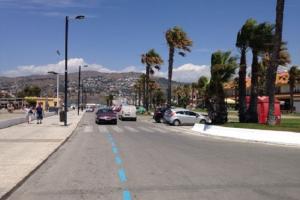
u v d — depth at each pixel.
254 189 10.33
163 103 154.50
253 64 36.09
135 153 18.69
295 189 10.34
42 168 14.14
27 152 18.05
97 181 11.53
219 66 37.28
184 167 14.20
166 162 15.52
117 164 14.99
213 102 39.97
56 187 10.72
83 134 31.64
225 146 22.53
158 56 86.81
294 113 81.50
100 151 19.61
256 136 26.08
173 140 26.47
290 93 88.12
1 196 9.19
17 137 26.36
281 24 29.33
